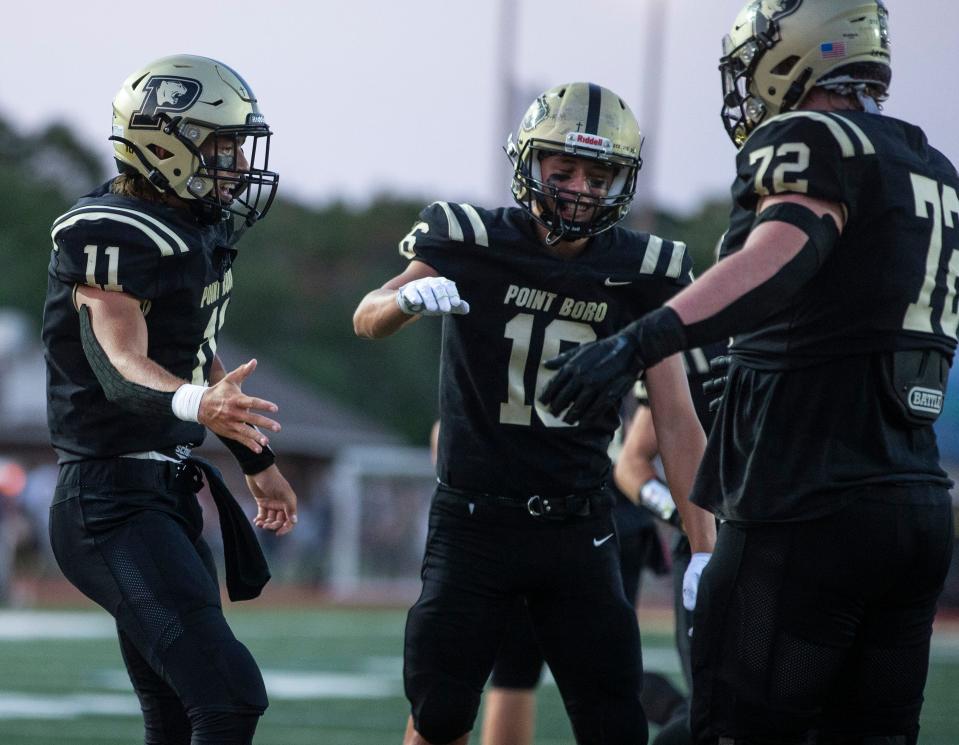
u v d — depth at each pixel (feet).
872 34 28.71
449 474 35.96
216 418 29.76
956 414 153.48
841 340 27.02
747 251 25.72
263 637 116.26
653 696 45.60
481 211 36.11
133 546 32.53
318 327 442.91
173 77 34.30
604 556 36.09
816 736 29.55
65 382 33.71
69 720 61.93
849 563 26.94
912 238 27.17
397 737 58.49
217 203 34.58
